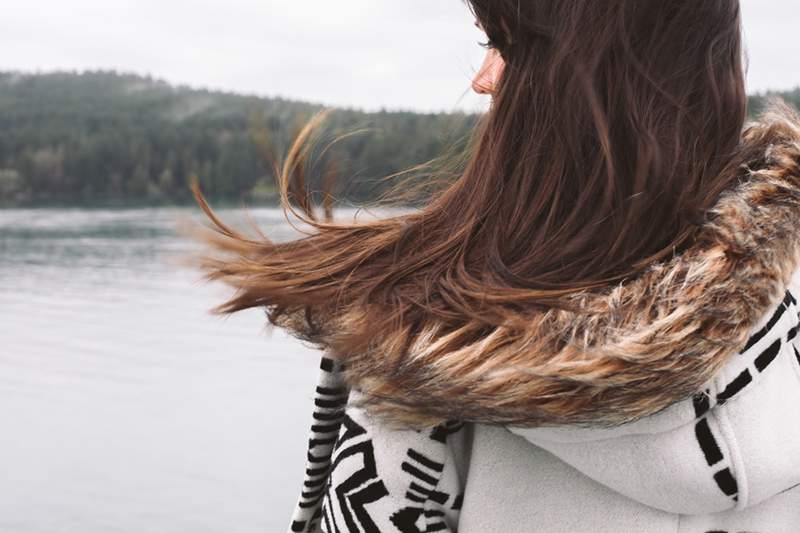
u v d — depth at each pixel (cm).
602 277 79
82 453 1877
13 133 11162
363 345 79
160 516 1436
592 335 73
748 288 73
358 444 90
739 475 80
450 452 91
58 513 1466
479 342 75
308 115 99
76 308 3984
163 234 7050
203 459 1803
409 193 102
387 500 90
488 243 84
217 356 3041
